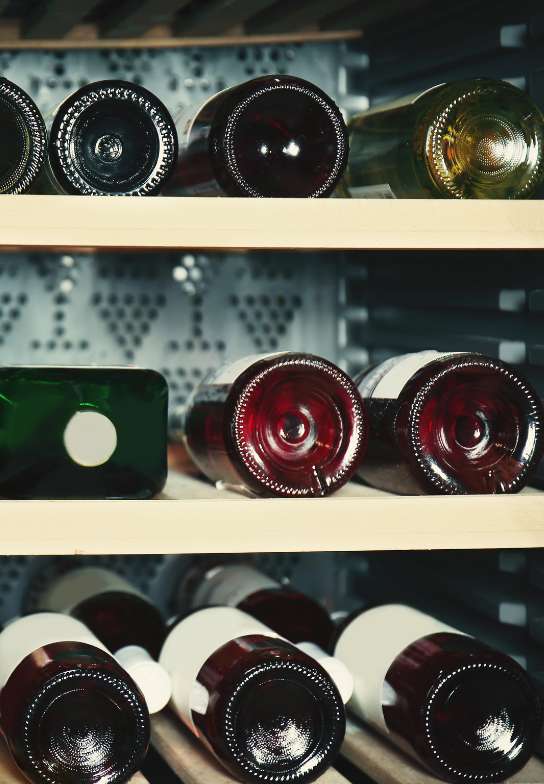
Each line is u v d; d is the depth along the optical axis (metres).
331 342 1.86
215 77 1.78
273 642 1.30
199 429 1.40
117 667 1.25
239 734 1.24
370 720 1.39
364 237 1.29
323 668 1.27
